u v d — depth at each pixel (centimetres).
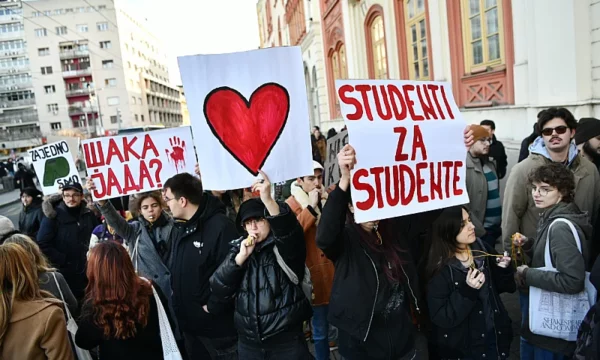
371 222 242
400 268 243
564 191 261
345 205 231
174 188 313
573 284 245
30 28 7512
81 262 463
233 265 270
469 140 257
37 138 7212
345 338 248
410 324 245
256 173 271
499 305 258
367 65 1407
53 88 7600
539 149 327
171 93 10588
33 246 288
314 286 362
